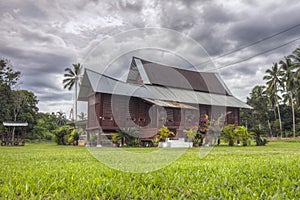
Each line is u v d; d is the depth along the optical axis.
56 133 22.89
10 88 33.94
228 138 17.05
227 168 3.60
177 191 2.30
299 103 37.22
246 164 4.11
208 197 2.09
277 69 40.69
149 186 2.42
